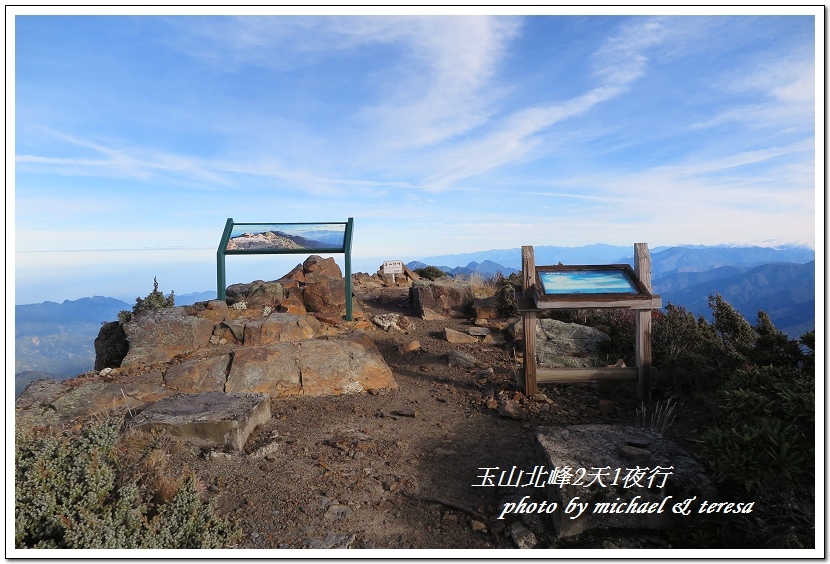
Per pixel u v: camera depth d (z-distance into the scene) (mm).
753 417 4387
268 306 11789
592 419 6398
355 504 4379
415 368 9094
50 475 3404
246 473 4867
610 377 7090
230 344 9328
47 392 6758
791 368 5945
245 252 12180
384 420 6516
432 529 4043
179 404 5930
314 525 4035
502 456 5387
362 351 8266
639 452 4254
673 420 5906
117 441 4371
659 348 7641
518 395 7102
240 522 4020
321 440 5773
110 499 3504
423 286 13859
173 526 3496
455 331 11156
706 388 6402
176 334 8844
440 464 5234
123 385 6977
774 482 3742
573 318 10992
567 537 3822
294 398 7223
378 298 15844
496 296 13266
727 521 3742
